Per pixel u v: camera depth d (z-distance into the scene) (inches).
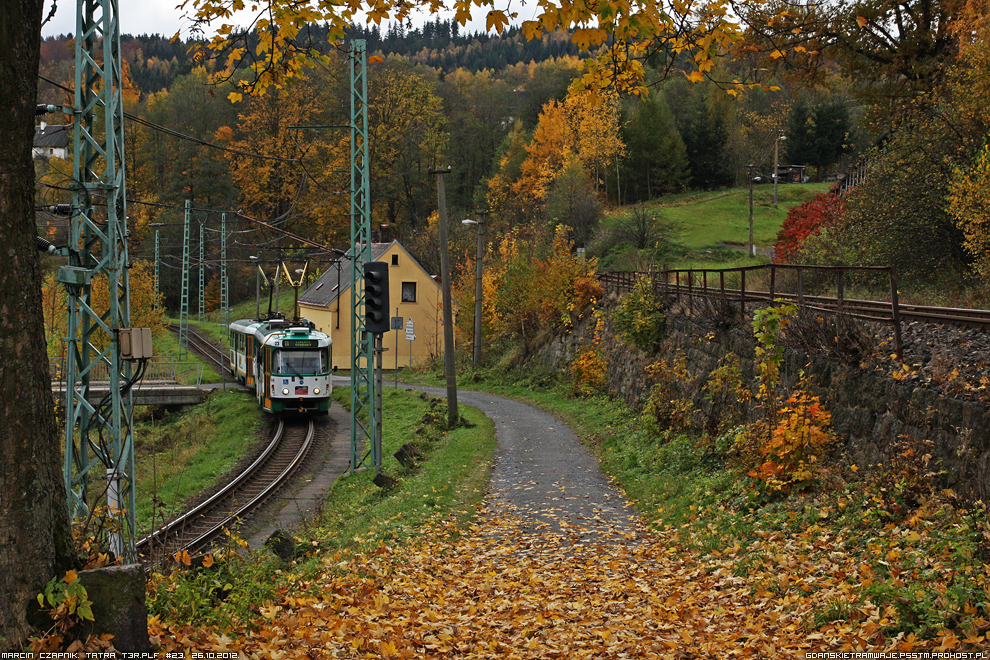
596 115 3043.8
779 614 290.7
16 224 219.9
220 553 350.3
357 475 798.5
